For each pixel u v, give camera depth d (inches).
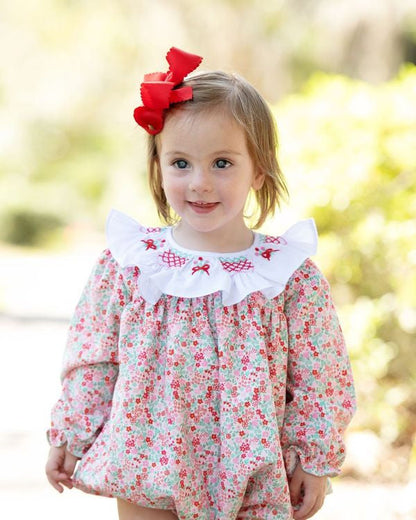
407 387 215.6
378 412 213.9
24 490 205.0
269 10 544.1
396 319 214.8
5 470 220.1
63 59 728.3
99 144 880.3
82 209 888.9
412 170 213.3
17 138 848.9
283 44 543.8
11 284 589.9
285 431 104.7
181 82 105.8
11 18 737.0
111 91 725.3
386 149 216.5
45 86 746.2
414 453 193.2
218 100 102.3
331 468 104.6
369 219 211.0
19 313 476.1
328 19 524.1
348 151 220.4
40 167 901.2
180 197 103.4
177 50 105.0
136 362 103.8
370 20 514.6
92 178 894.4
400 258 208.2
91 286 110.3
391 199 212.2
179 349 102.5
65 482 109.9
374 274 219.1
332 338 106.9
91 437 108.0
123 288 107.6
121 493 102.8
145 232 111.3
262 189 112.9
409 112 219.8
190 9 553.6
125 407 103.1
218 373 102.5
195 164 102.0
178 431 101.1
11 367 344.5
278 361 104.3
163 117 103.9
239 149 102.7
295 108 237.1
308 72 545.3
